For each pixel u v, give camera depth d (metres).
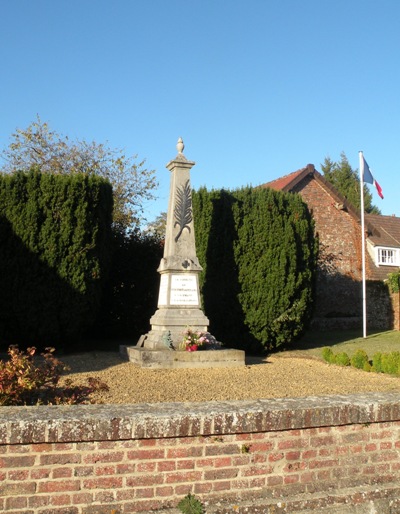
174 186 13.59
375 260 29.19
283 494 3.99
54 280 13.63
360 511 4.07
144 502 3.69
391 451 4.37
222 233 15.12
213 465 3.86
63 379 9.66
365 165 20.48
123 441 3.70
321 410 4.16
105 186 14.66
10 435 3.49
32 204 13.55
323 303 25.70
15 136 26.73
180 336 12.65
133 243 18.22
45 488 3.54
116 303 18.08
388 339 19.17
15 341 13.80
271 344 15.34
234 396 8.70
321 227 26.80
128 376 10.40
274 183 27.91
